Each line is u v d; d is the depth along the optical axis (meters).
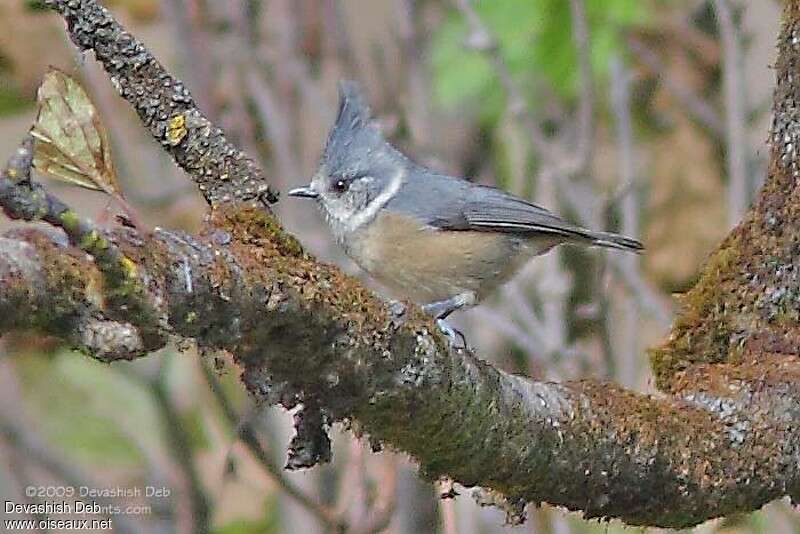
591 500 6.43
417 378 5.45
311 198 10.09
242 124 11.30
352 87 10.16
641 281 10.95
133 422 12.04
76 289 4.36
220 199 6.30
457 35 12.03
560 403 6.28
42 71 11.05
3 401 11.13
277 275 4.98
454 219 9.64
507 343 11.67
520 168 12.09
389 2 12.49
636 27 12.45
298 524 10.55
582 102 10.84
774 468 6.84
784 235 7.67
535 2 11.73
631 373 10.34
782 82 7.66
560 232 9.63
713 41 12.60
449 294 9.88
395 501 9.58
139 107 6.36
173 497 10.77
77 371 12.05
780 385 7.14
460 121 12.54
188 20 11.27
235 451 11.19
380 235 9.75
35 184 4.20
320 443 5.49
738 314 7.68
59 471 11.02
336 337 5.15
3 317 4.21
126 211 4.70
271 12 11.74
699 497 6.64
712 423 6.82
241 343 4.97
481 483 6.16
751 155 11.48
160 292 4.56
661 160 12.47
